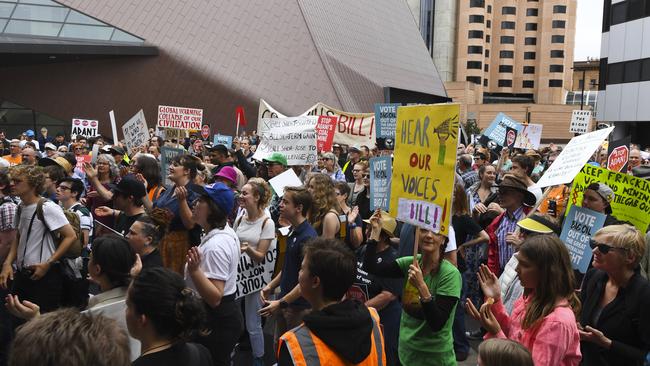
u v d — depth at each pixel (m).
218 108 32.91
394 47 43.12
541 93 110.38
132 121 14.62
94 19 33.72
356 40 37.97
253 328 6.21
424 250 4.12
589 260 5.15
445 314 3.92
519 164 7.67
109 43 32.97
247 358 6.74
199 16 34.66
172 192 6.29
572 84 121.50
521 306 3.83
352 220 6.70
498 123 14.47
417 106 4.12
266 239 6.09
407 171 4.21
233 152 11.37
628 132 45.41
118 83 33.88
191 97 33.22
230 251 4.59
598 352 4.03
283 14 34.66
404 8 52.03
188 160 6.21
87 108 34.22
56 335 1.96
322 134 13.29
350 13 39.59
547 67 109.69
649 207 5.62
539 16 110.25
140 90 33.66
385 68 39.03
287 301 5.03
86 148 14.23
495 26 111.81
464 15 105.38
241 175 9.81
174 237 5.86
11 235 5.88
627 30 43.16
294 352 2.77
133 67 33.75
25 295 5.57
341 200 7.22
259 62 33.34
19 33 31.80
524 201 6.65
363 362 2.92
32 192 5.54
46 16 32.84
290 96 32.56
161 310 2.76
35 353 1.93
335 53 34.69
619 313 3.93
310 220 6.03
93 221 6.61
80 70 34.31
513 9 110.62
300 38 34.00
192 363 2.86
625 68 43.53
